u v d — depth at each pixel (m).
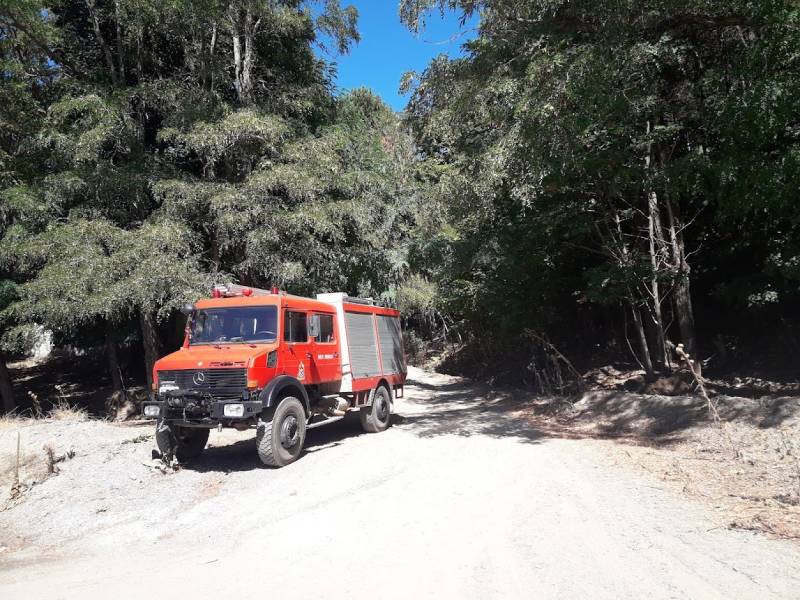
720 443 8.27
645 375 13.88
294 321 9.70
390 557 4.94
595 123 10.41
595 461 8.15
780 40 8.12
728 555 4.53
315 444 10.65
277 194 15.62
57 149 14.23
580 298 18.14
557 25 9.96
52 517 6.87
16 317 14.92
